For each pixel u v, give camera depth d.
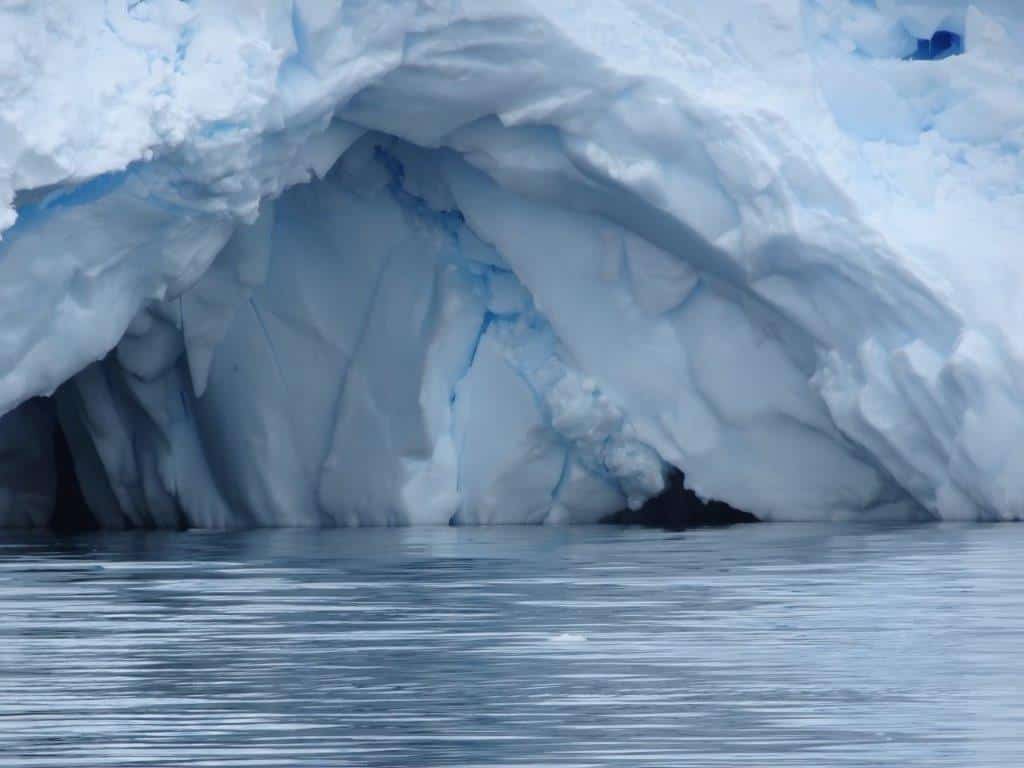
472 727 25.45
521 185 69.81
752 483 71.38
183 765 23.02
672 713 26.36
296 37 63.28
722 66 69.56
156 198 59.75
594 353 71.06
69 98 56.59
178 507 75.06
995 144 73.06
